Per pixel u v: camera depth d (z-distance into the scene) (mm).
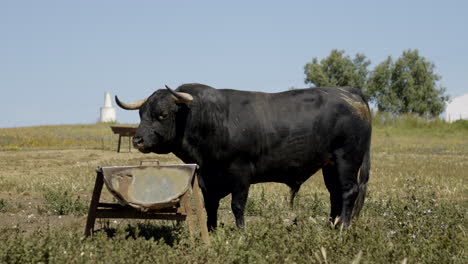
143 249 5961
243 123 7523
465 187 13633
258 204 10562
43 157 22859
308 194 12625
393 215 8523
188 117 7402
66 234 6637
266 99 7867
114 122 53438
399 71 79375
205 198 7691
